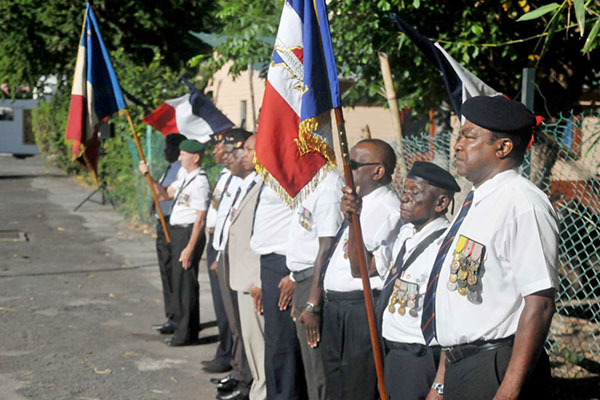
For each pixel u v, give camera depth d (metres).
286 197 3.64
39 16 20.38
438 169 3.36
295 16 3.62
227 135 5.57
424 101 7.95
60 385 5.99
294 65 3.63
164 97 15.59
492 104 2.70
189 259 6.85
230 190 5.76
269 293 4.88
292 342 4.87
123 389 5.92
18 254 11.97
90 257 11.80
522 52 7.31
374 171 3.94
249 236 5.23
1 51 20.91
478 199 2.72
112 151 17.22
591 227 5.61
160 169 14.06
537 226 2.56
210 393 5.86
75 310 8.45
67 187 23.38
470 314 2.68
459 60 6.86
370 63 7.74
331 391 4.12
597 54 7.42
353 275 3.88
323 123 3.45
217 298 6.32
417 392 3.27
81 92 7.02
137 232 14.41
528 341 2.52
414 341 3.28
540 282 2.53
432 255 3.27
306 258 4.44
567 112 7.66
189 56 21.52
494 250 2.63
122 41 20.64
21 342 7.17
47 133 29.98
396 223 3.88
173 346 7.10
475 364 2.69
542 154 5.77
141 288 9.66
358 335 3.97
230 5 8.78
